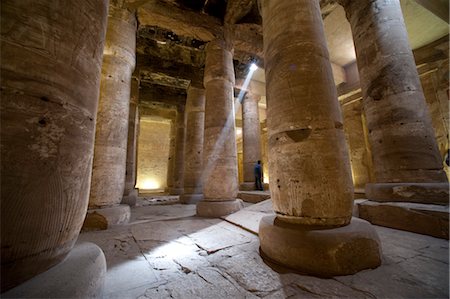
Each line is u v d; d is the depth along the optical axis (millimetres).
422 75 8961
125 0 5496
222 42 6984
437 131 8398
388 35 4789
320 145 2574
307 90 2750
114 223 4344
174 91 14594
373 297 1736
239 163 22828
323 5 6508
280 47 3057
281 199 2727
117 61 5246
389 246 2887
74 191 1422
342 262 2133
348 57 10336
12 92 1136
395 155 4398
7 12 1182
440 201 3598
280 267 2373
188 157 10297
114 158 4801
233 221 4625
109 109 4898
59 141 1316
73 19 1486
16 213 1099
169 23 6543
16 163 1106
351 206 2564
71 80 1435
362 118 11391
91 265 1467
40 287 1104
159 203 9281
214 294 1881
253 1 6789
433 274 2066
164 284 2068
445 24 7730
